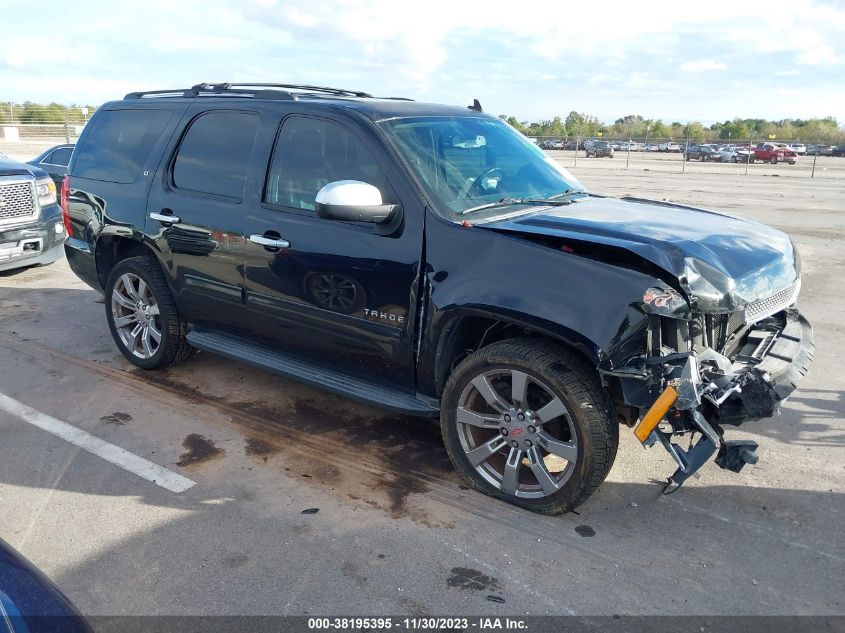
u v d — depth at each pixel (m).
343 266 3.77
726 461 3.06
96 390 4.98
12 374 5.27
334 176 3.91
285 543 3.21
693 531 3.30
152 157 4.93
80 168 5.50
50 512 3.46
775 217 14.35
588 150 49.03
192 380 5.16
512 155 4.43
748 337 3.69
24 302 7.31
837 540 3.23
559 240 3.22
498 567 3.04
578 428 3.18
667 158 48.84
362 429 4.40
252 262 4.21
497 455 3.71
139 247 5.18
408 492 3.66
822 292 7.72
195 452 4.09
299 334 4.13
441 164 3.87
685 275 3.04
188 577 2.97
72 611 1.92
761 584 2.93
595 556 3.12
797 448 4.11
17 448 4.13
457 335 3.50
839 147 51.31
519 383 3.31
